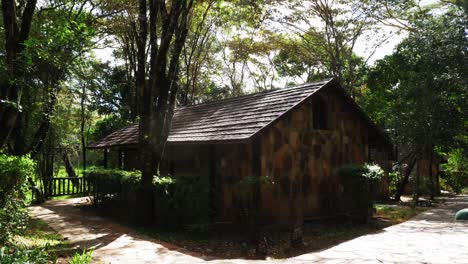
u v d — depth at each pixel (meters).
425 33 19.64
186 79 28.67
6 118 8.57
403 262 7.73
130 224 11.99
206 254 8.44
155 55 11.77
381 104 23.95
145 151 11.69
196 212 10.79
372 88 24.33
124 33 20.33
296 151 12.39
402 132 19.52
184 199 10.66
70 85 18.42
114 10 17.88
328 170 13.27
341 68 28.11
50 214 14.26
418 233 11.12
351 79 27.09
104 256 7.85
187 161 14.20
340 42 26.98
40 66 13.03
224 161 12.63
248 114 12.52
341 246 9.40
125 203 12.96
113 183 13.84
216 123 13.14
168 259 7.69
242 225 11.15
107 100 27.81
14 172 7.86
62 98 20.02
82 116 26.86
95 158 41.97
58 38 8.75
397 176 23.75
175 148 14.83
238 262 7.65
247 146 11.90
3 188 7.78
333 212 13.19
